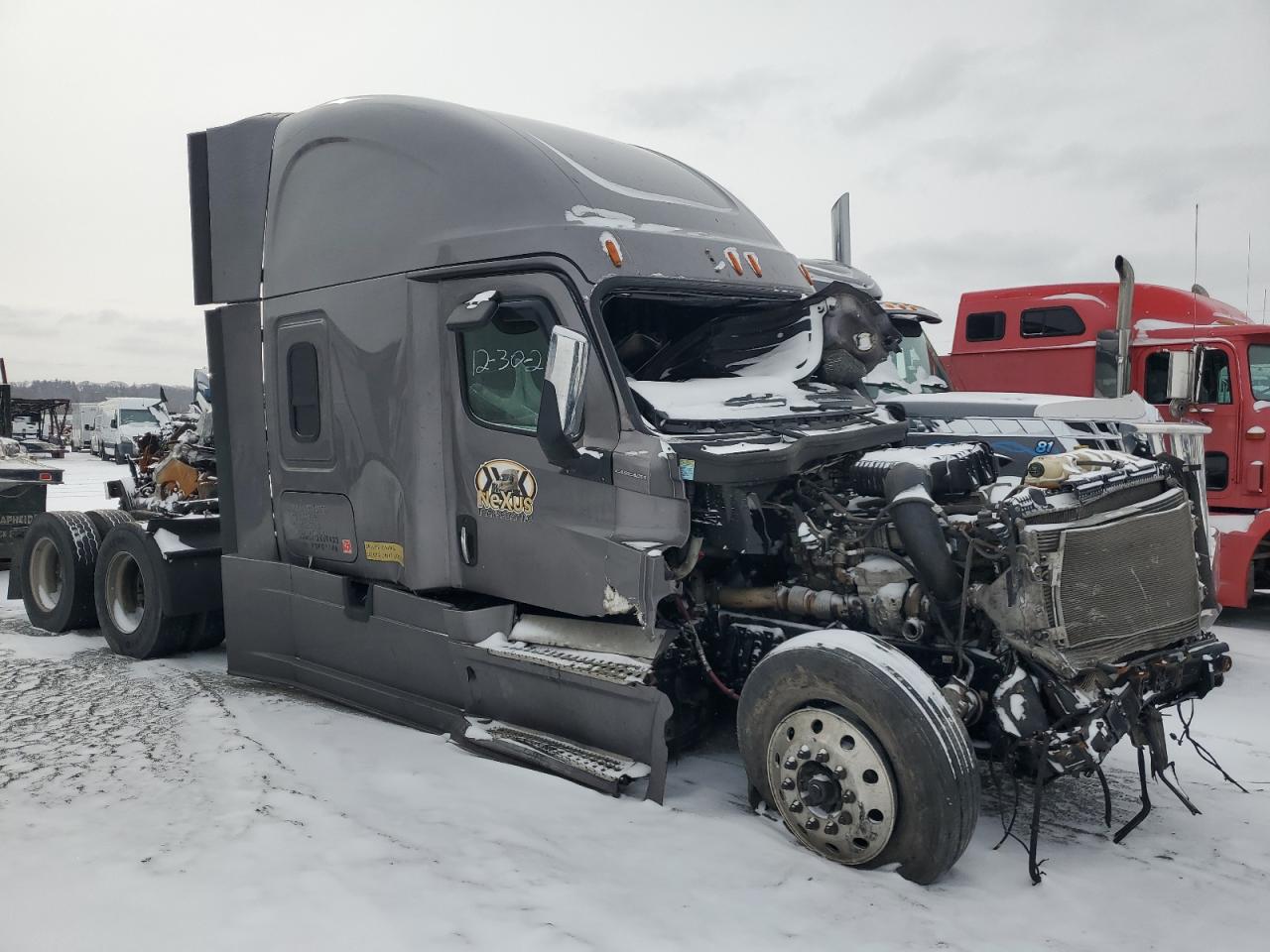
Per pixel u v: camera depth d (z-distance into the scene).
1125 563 3.94
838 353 5.49
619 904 3.26
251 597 6.09
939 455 4.70
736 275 4.99
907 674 3.59
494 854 3.60
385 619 5.24
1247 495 9.48
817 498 4.83
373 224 5.16
